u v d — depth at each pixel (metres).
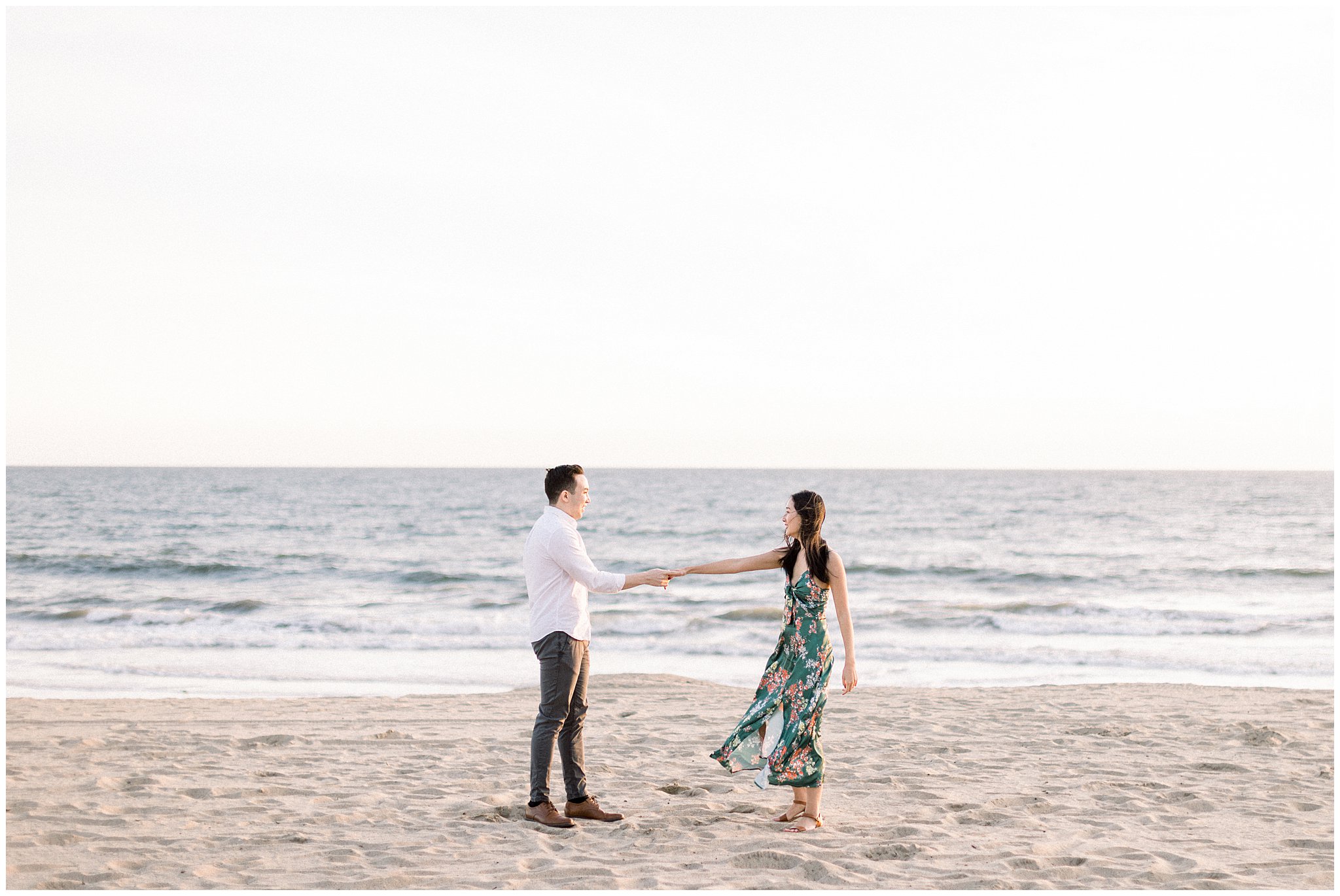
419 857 4.41
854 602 21.58
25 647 14.44
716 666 13.34
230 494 81.50
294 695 11.08
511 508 66.56
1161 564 31.23
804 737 4.90
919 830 4.91
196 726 8.05
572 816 5.13
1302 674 12.73
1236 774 6.32
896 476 154.75
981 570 27.81
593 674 11.46
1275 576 27.88
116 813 5.11
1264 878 4.17
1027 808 5.43
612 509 66.50
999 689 10.39
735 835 4.82
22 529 45.25
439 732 7.84
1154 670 12.99
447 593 23.52
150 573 27.73
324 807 5.34
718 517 58.25
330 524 51.06
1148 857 4.46
